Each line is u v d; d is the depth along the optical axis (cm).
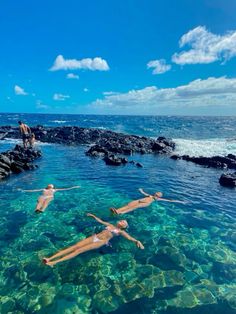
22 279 768
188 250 955
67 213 1232
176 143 4084
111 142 3744
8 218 1160
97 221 1152
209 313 666
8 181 1752
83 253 893
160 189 1695
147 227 1124
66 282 761
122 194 1547
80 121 10938
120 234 1030
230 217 1266
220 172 2303
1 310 656
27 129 3078
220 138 4950
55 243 966
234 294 736
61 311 659
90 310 665
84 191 1572
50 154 2933
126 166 2383
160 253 927
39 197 1420
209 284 775
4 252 899
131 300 702
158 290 743
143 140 4169
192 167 2483
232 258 912
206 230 1118
